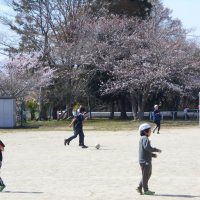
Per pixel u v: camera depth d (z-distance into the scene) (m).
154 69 59.62
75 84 63.38
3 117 47.94
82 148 26.62
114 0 68.81
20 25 64.81
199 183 14.97
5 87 57.28
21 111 53.31
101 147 26.98
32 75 59.03
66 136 35.97
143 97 59.78
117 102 73.69
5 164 20.25
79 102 71.12
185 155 22.59
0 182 13.99
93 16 65.62
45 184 15.19
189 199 12.47
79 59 62.22
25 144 29.70
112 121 59.66
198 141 30.42
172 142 29.70
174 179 15.77
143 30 62.31
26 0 63.44
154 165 19.12
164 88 62.88
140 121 57.81
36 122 57.47
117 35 62.84
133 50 61.53
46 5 63.69
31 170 18.41
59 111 70.88
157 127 38.94
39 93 63.41
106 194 13.30
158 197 12.77
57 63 63.28
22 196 13.12
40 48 64.19
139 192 13.21
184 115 67.69
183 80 62.88
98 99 68.12
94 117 76.50
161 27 64.25
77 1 64.50
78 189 14.20
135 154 23.17
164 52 59.88
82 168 18.67
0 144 14.15
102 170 18.08
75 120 27.14
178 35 63.12
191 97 68.69
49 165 19.75
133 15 68.56
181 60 60.25
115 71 60.41
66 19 63.91
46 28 64.12
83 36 62.62
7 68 59.16
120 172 17.53
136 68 59.66
